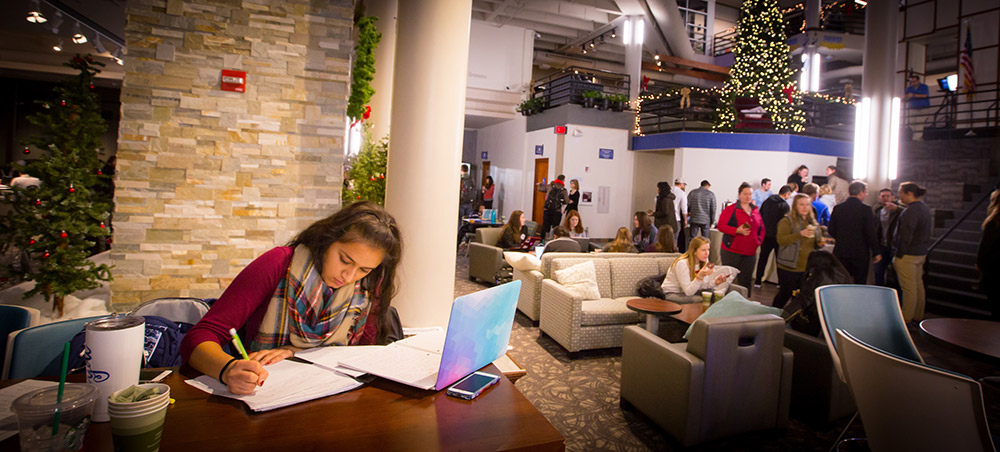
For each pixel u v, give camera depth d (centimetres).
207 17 335
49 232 351
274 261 156
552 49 1875
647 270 553
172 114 332
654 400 309
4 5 761
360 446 105
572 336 445
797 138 1136
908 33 1218
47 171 353
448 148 354
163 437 104
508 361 229
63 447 93
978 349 251
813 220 556
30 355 165
